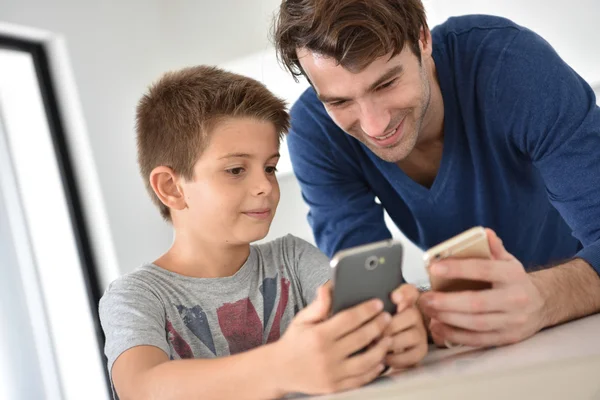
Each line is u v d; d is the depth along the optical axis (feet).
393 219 4.13
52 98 7.04
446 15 6.00
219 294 2.98
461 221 3.81
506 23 3.45
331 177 3.97
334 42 2.72
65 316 6.96
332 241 4.04
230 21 7.63
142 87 7.70
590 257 2.59
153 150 3.10
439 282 2.13
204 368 1.94
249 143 2.91
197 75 3.19
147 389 2.02
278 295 3.13
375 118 2.95
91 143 7.00
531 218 3.84
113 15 7.52
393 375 1.89
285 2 2.98
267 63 7.01
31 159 7.02
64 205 7.06
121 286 2.80
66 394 6.93
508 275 2.07
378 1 2.75
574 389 1.40
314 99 3.83
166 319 2.81
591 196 3.01
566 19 5.54
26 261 6.85
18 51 6.79
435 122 3.51
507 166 3.57
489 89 3.35
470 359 1.89
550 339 2.02
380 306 1.83
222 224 2.93
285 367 1.75
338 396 1.56
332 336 1.74
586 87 3.32
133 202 7.35
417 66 2.99
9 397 6.50
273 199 2.98
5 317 6.59
